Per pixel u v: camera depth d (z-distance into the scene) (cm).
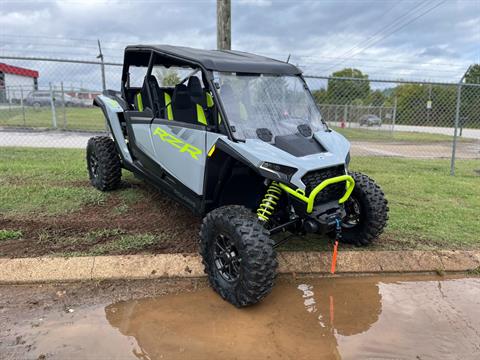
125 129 532
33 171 682
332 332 307
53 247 402
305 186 333
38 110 2259
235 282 325
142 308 326
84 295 341
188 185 398
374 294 365
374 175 800
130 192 581
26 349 273
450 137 2017
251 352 280
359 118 2205
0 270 358
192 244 422
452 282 391
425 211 557
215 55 415
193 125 384
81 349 275
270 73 402
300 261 398
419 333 309
